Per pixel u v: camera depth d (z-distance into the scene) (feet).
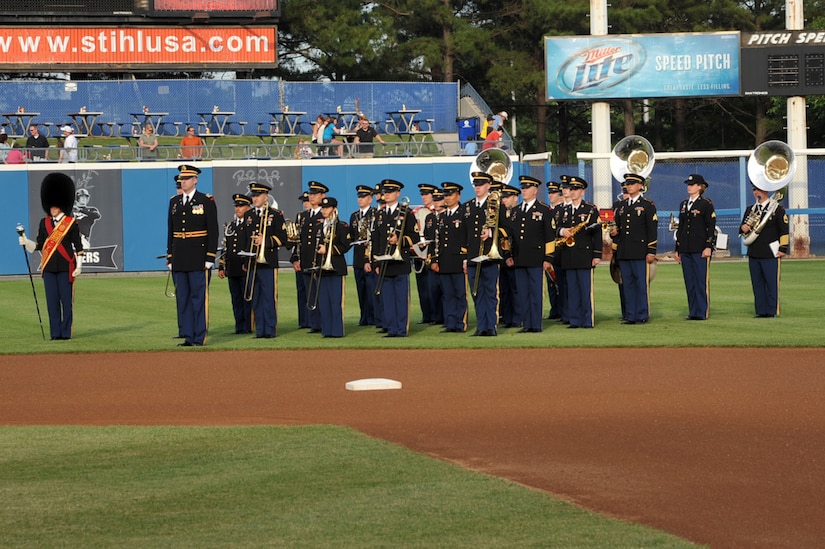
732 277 116.98
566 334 71.31
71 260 73.00
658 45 158.81
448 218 74.18
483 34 206.80
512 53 210.59
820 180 167.12
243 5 167.02
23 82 168.55
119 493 33.45
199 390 52.37
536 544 28.22
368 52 201.16
